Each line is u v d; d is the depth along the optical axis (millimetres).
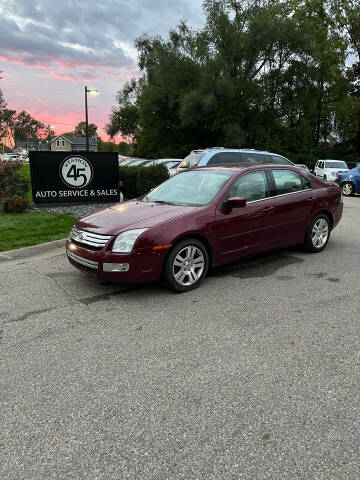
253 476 2020
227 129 30594
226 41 31500
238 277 5188
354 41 39531
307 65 32750
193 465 2094
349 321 3816
